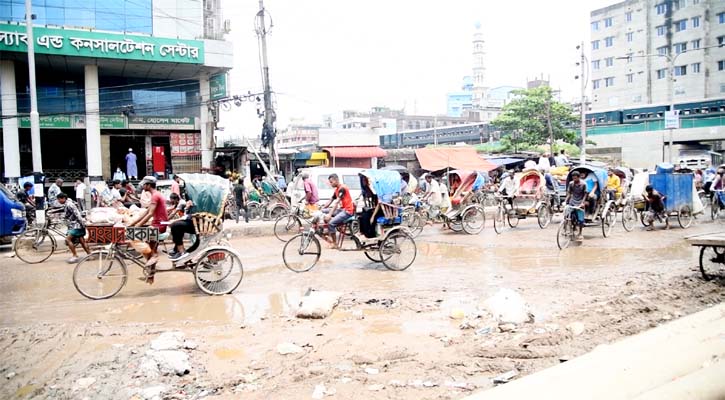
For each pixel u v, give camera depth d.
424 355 5.02
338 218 9.66
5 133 25.08
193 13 27.81
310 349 5.26
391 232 9.59
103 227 7.82
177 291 8.24
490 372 4.57
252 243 13.78
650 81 52.88
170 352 4.91
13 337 5.82
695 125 41.97
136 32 26.34
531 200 15.93
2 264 10.99
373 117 76.06
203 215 8.01
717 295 7.20
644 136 44.41
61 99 28.08
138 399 4.16
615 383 3.19
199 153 29.58
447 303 7.07
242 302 7.47
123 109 27.78
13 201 13.07
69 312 7.04
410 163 36.41
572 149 40.28
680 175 15.61
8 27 22.92
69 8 25.17
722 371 3.31
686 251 11.44
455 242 13.31
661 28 51.91
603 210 13.74
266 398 4.11
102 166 28.02
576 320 5.96
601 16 57.22
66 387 4.42
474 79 112.06
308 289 8.19
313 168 16.56
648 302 6.65
